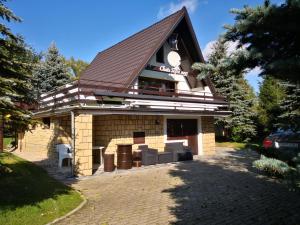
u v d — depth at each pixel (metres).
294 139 3.30
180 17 16.98
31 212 6.37
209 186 9.30
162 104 14.98
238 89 26.16
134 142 15.25
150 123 16.11
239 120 25.94
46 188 8.69
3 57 6.25
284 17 2.94
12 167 11.69
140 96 13.95
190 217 6.30
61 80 30.58
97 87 12.74
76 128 11.48
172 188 9.13
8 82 5.89
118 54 20.45
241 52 3.22
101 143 14.59
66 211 6.73
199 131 18.72
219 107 19.95
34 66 7.12
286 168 2.97
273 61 2.99
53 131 16.56
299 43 3.21
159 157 14.48
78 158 11.33
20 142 22.56
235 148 22.48
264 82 26.45
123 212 6.73
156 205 7.27
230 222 5.95
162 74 18.12
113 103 13.22
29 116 6.44
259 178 10.42
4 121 6.15
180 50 19.42
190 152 15.81
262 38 3.29
